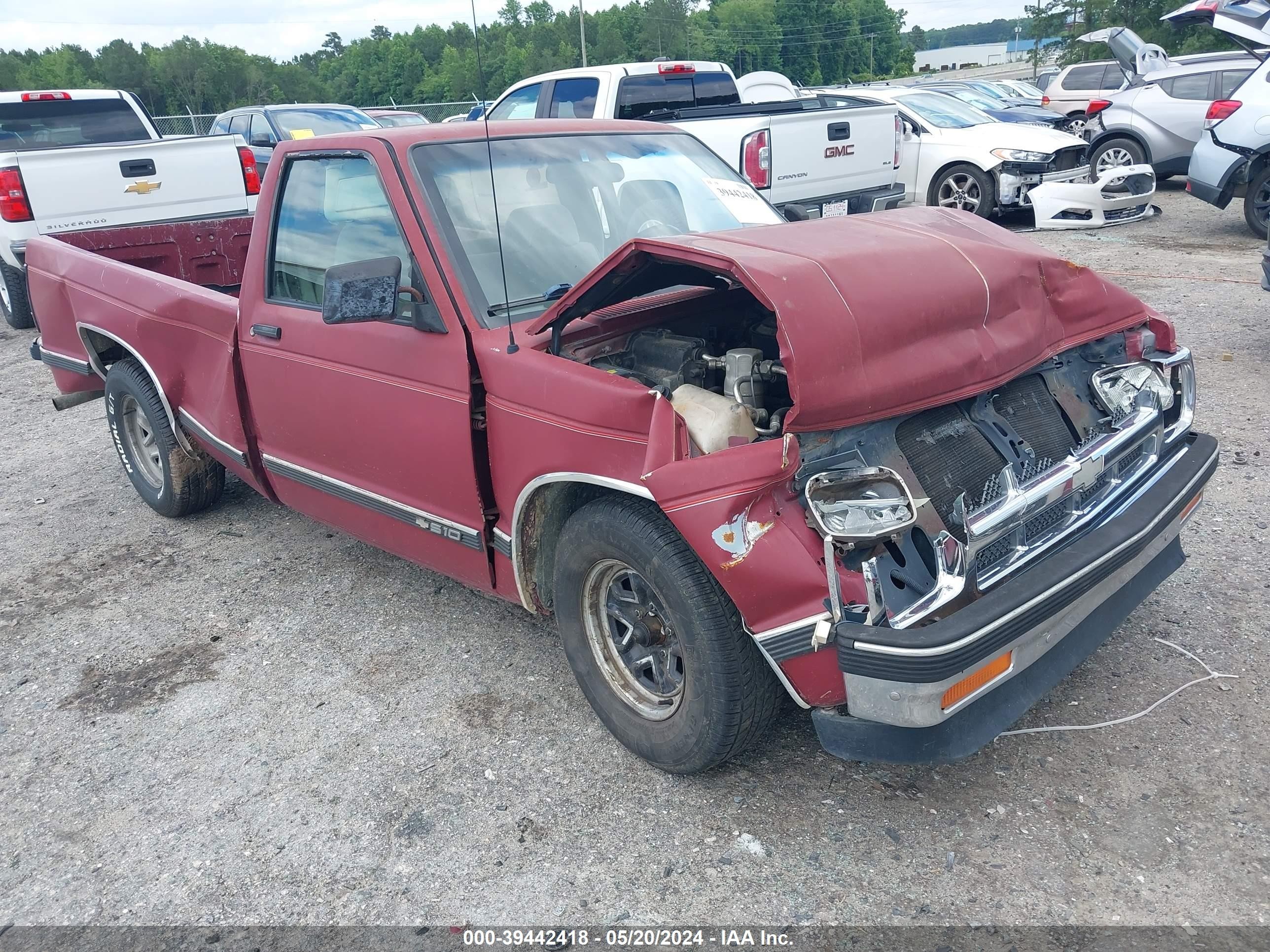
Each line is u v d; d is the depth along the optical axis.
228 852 2.90
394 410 3.46
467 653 3.89
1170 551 3.27
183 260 6.13
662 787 3.02
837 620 2.40
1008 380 2.90
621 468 2.72
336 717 3.53
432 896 2.68
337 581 4.61
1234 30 9.67
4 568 5.00
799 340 2.43
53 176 7.71
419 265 3.28
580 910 2.59
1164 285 8.77
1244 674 3.31
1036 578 2.53
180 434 4.96
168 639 4.18
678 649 2.91
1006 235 3.39
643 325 3.20
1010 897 2.51
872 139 9.14
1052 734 3.10
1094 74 17.94
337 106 14.62
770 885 2.61
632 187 3.90
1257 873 2.51
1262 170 10.34
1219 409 5.72
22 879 2.86
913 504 2.44
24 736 3.56
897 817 2.82
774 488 2.47
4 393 8.42
